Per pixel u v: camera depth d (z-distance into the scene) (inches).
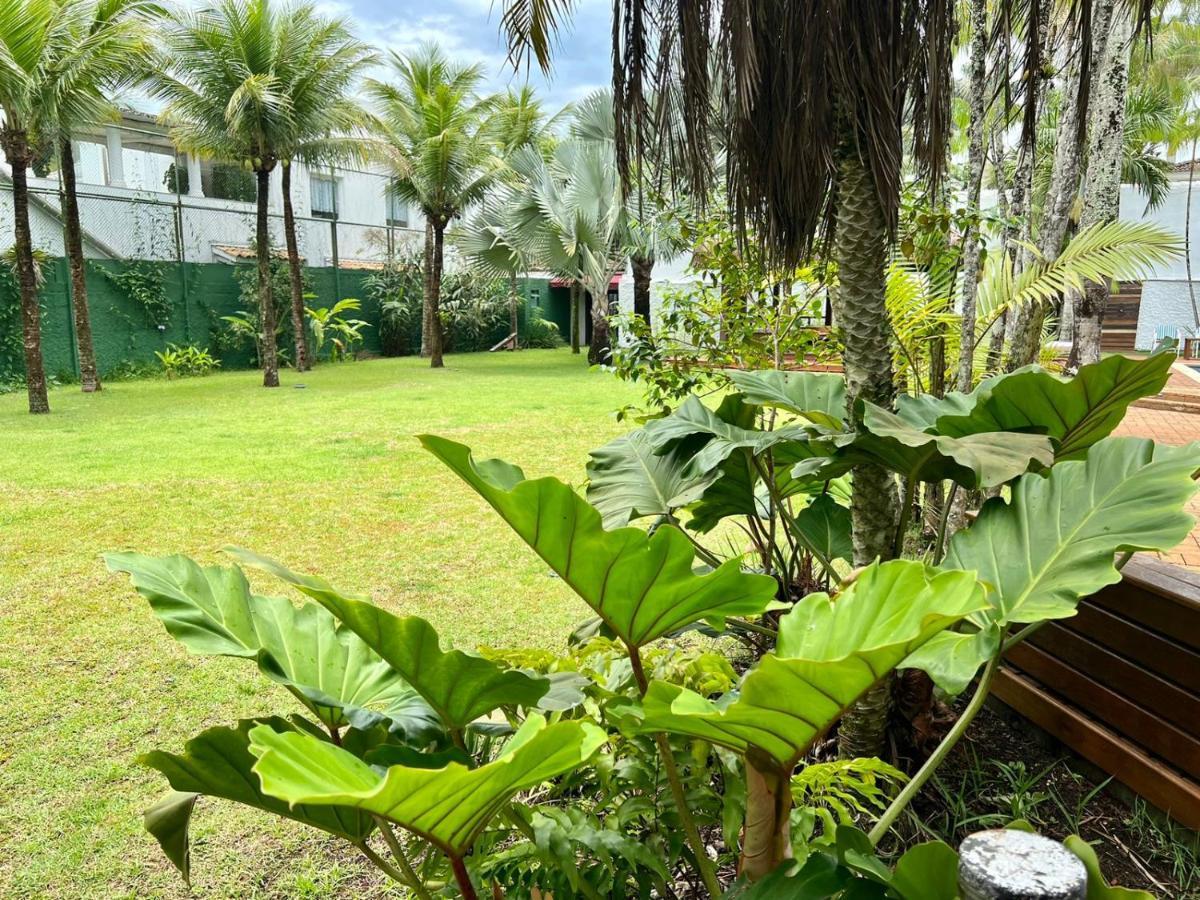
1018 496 64.1
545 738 34.9
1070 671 93.0
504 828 61.7
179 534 200.2
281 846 84.1
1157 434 305.9
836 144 80.4
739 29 76.7
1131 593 84.9
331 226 835.4
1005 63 90.7
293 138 571.5
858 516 88.0
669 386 165.3
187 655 130.4
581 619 145.3
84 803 91.1
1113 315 756.6
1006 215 139.1
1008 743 99.9
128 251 677.3
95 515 216.8
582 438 341.7
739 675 120.4
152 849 83.6
